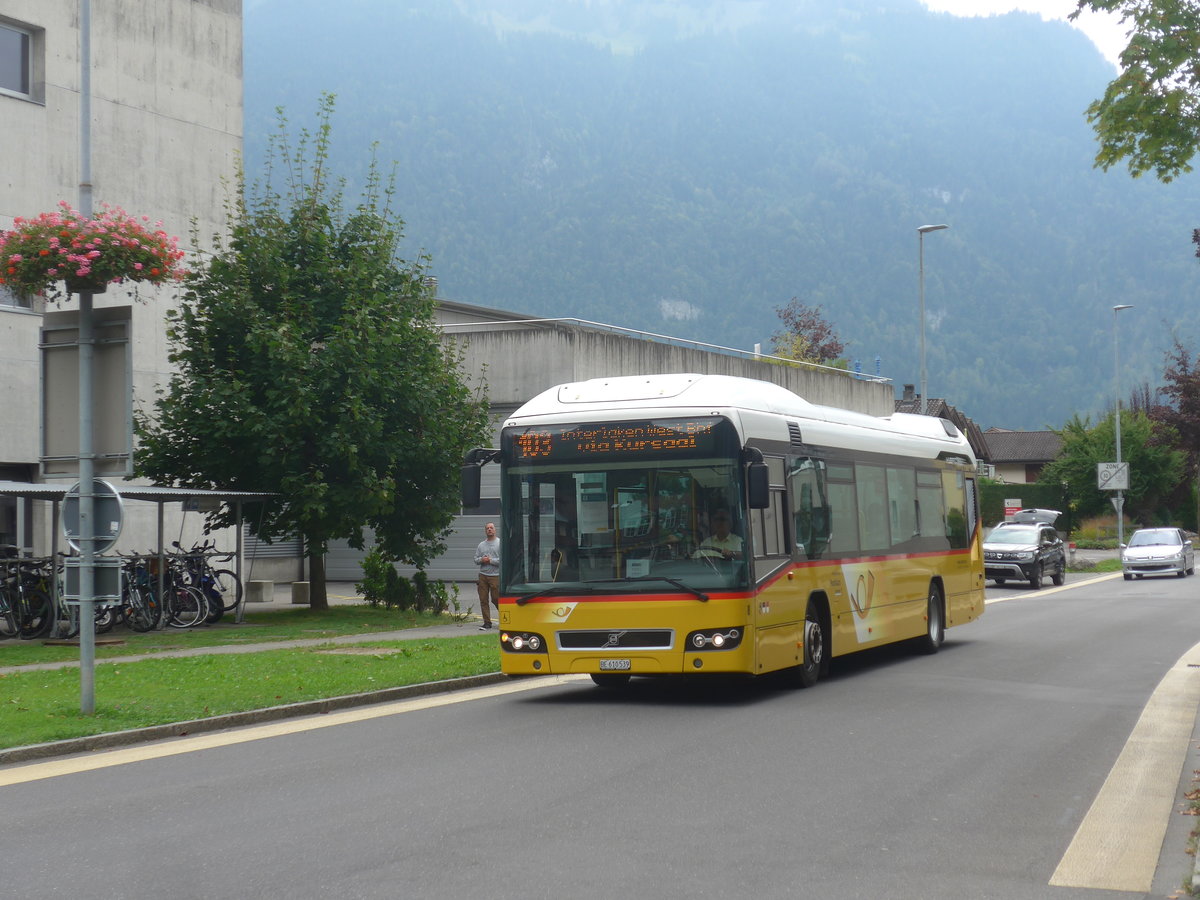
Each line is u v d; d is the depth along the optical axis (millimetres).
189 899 6188
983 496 74438
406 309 26125
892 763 9984
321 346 25547
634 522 13445
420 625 24797
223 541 31578
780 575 14117
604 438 13617
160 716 12250
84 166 14281
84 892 6336
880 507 17875
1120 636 22453
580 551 13523
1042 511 63938
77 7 27672
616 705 13641
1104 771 9742
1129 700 13883
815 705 13477
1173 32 11281
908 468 19203
